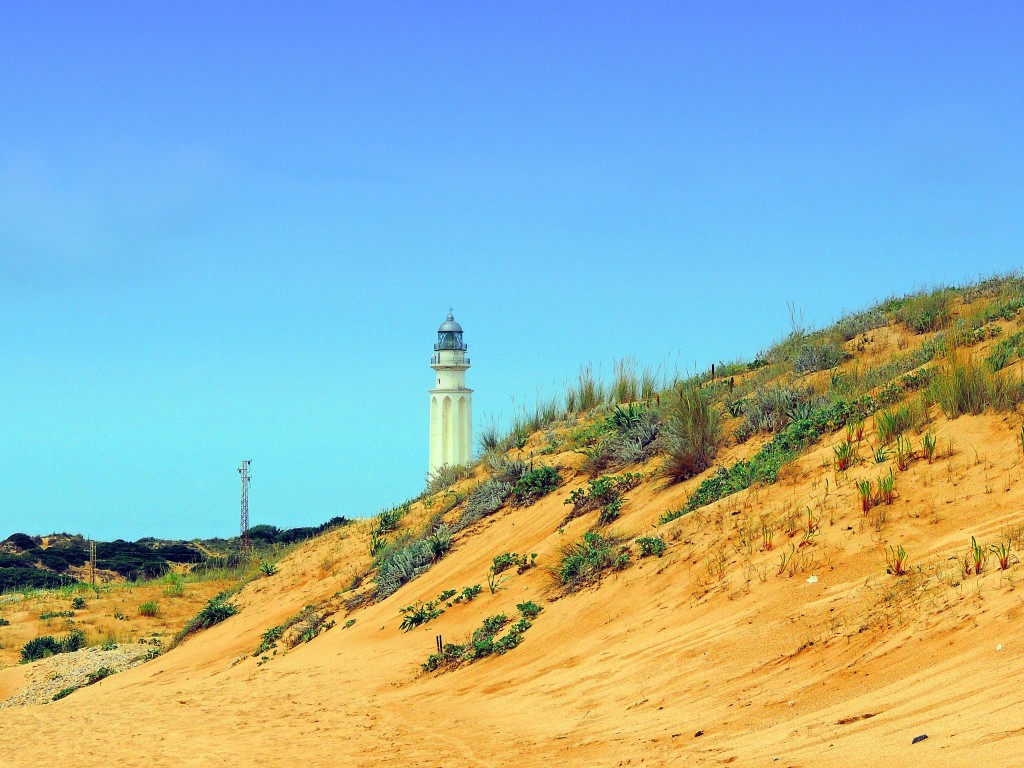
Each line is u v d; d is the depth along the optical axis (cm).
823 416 2162
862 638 1316
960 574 1334
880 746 1002
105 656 3897
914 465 1727
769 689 1304
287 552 4181
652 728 1324
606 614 1855
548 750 1359
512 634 1972
